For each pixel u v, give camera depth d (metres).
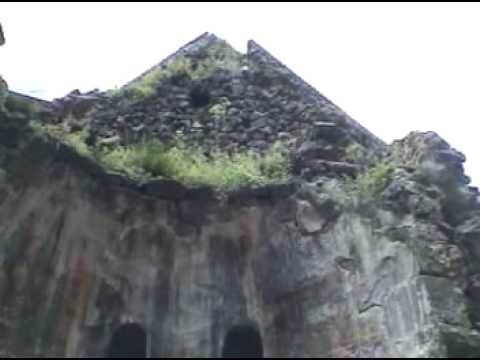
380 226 14.37
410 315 13.26
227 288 15.64
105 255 15.73
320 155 16.31
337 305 14.39
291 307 14.97
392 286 13.74
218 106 18.02
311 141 16.58
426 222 14.05
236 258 15.98
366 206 14.72
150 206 16.03
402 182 14.59
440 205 14.61
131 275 15.67
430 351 12.67
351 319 14.08
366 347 13.64
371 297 13.96
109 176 15.80
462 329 12.90
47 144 15.45
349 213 14.93
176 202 16.08
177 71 18.83
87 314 15.27
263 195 15.96
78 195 15.72
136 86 18.25
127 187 15.90
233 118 17.80
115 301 15.45
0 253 14.90
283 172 16.36
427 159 15.06
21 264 15.05
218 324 15.21
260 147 17.27
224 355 15.24
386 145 16.88
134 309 15.38
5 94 15.62
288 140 17.20
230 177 16.19
